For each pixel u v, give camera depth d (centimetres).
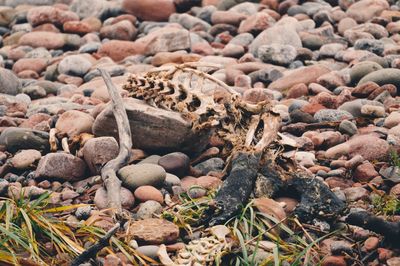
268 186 721
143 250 646
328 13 1354
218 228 659
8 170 810
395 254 647
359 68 1052
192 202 713
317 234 682
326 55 1216
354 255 650
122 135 784
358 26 1305
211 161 815
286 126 902
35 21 1441
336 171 789
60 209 688
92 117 876
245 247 635
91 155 786
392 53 1176
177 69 860
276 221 671
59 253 647
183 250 640
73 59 1199
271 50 1193
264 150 743
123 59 1284
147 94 838
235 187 700
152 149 820
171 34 1271
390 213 713
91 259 634
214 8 1452
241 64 1145
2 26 1534
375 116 916
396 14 1341
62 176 788
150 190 729
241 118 786
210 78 841
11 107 1004
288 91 1059
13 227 650
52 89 1126
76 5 1516
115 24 1395
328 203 697
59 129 861
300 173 727
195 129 803
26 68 1248
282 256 640
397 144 833
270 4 1458
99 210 712
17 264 607
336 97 966
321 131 895
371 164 790
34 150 826
